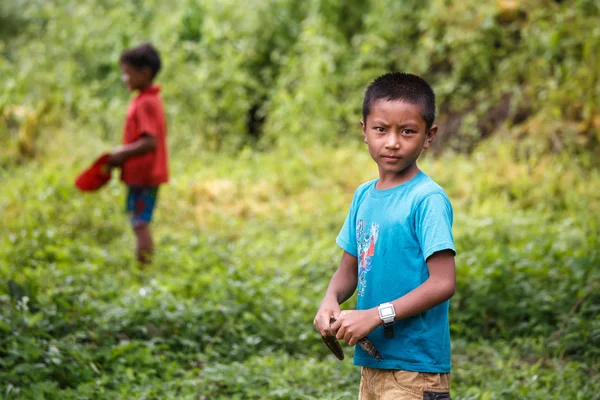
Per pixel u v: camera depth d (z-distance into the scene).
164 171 7.24
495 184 9.45
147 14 14.20
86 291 6.07
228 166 11.20
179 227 8.95
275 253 7.84
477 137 10.95
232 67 12.55
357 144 11.48
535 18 10.85
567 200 8.99
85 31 13.60
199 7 13.23
